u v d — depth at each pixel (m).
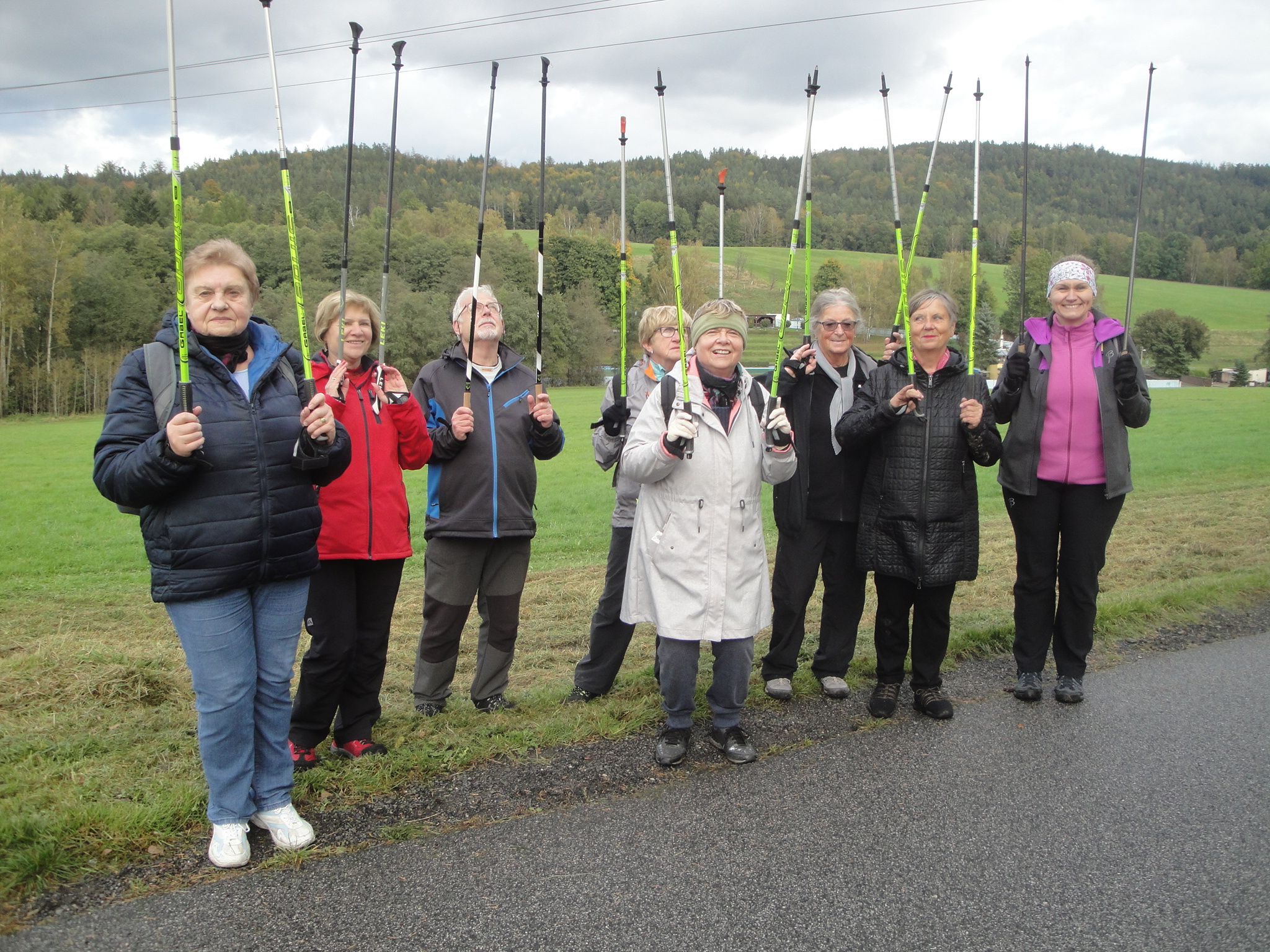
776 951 2.33
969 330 4.19
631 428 3.97
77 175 122.56
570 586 7.71
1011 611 5.91
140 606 7.38
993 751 3.68
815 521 4.29
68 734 3.66
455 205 98.44
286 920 2.45
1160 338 73.19
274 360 2.88
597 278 72.62
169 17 2.47
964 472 4.11
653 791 3.29
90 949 2.29
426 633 4.06
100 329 55.31
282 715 2.93
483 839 2.91
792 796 3.26
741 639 3.53
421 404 4.06
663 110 3.37
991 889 2.64
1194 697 4.25
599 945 2.35
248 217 92.12
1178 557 8.06
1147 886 2.66
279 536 2.80
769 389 4.36
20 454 26.09
